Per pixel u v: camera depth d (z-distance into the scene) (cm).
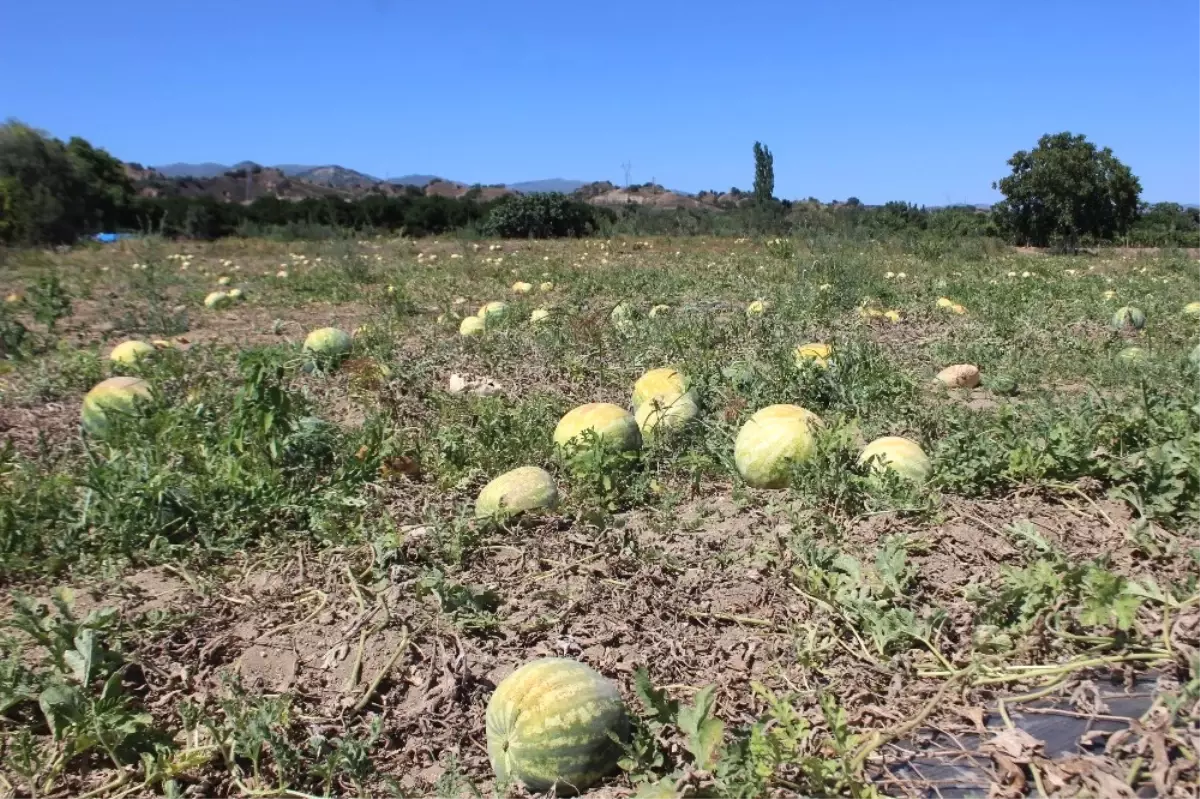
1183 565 422
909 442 546
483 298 1563
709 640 398
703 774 299
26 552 491
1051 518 486
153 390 683
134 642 405
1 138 3688
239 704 347
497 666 383
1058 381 862
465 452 615
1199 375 800
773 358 802
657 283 1658
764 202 3675
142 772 332
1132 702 329
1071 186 3459
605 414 610
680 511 536
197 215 4344
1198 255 3247
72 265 2422
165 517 512
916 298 1424
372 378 797
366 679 380
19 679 361
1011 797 288
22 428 740
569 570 455
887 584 405
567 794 319
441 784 311
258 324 1309
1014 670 349
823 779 284
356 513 523
